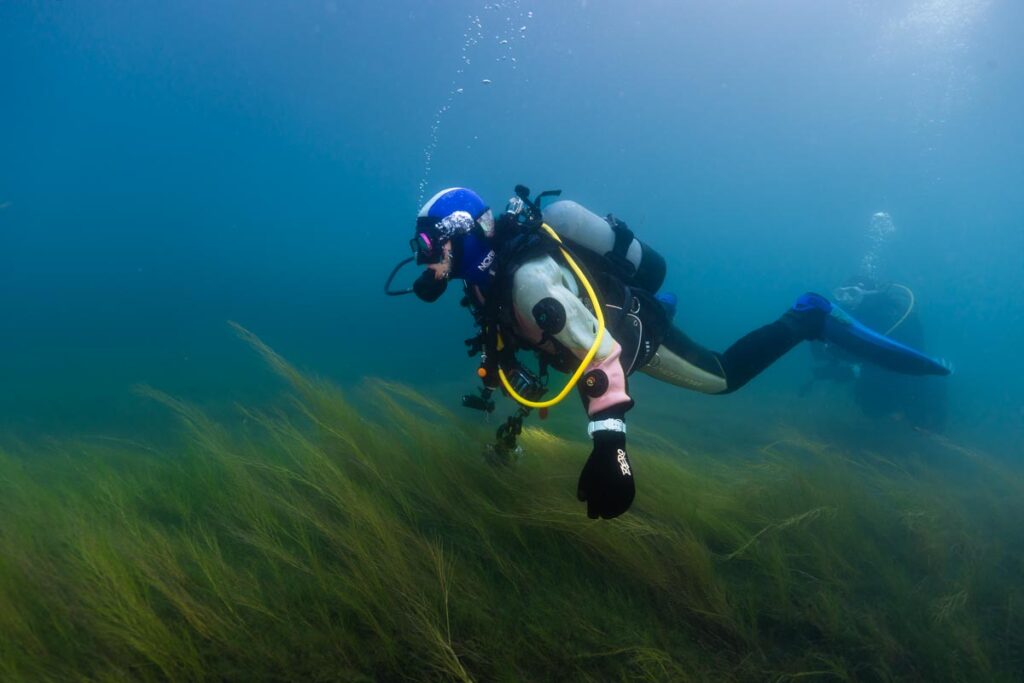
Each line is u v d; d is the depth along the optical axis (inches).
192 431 131.7
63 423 261.1
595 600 84.5
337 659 67.5
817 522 122.1
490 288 77.0
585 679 69.4
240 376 435.8
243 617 72.3
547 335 70.5
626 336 82.8
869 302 318.0
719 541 113.2
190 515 103.3
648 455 136.2
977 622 93.3
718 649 80.4
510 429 105.9
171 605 75.2
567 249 79.1
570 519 97.2
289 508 94.1
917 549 121.3
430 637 69.4
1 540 81.0
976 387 550.6
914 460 207.9
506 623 76.7
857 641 85.3
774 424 299.6
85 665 64.9
